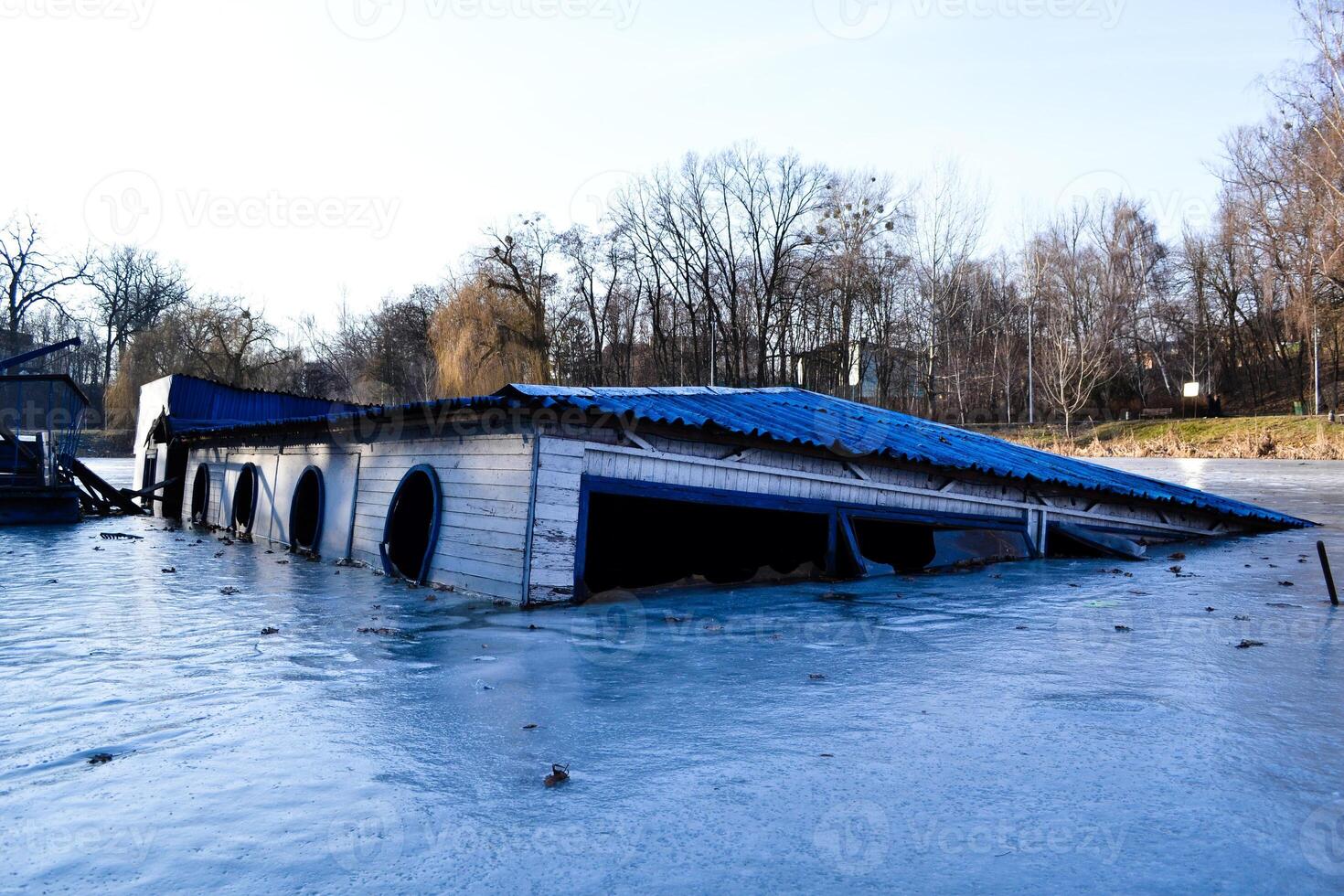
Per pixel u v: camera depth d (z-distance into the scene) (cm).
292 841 367
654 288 6316
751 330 6456
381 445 1290
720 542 1255
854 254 5584
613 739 494
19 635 799
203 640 770
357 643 752
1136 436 4981
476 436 1038
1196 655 698
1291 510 2169
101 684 620
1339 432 4144
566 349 6219
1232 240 5016
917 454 1245
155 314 7056
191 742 491
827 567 1167
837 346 6019
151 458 2762
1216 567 1263
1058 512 1437
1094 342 5806
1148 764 450
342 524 1371
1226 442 4438
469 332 4988
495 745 484
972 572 1223
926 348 5997
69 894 324
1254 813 391
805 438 1127
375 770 447
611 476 990
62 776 441
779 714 540
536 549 929
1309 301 4638
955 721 523
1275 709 545
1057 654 705
